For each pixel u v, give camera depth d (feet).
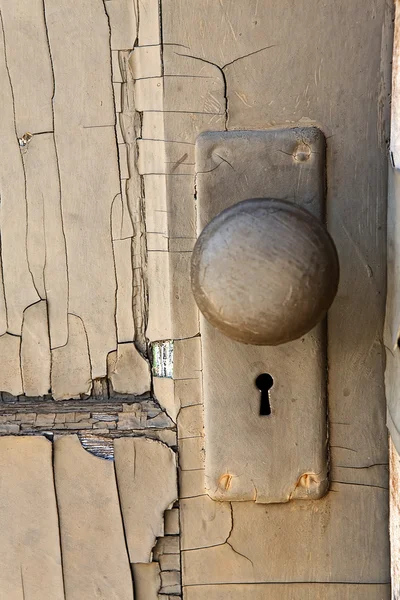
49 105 3.34
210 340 3.19
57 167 3.38
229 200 3.10
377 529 3.34
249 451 3.26
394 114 2.95
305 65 3.06
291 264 2.51
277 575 3.39
